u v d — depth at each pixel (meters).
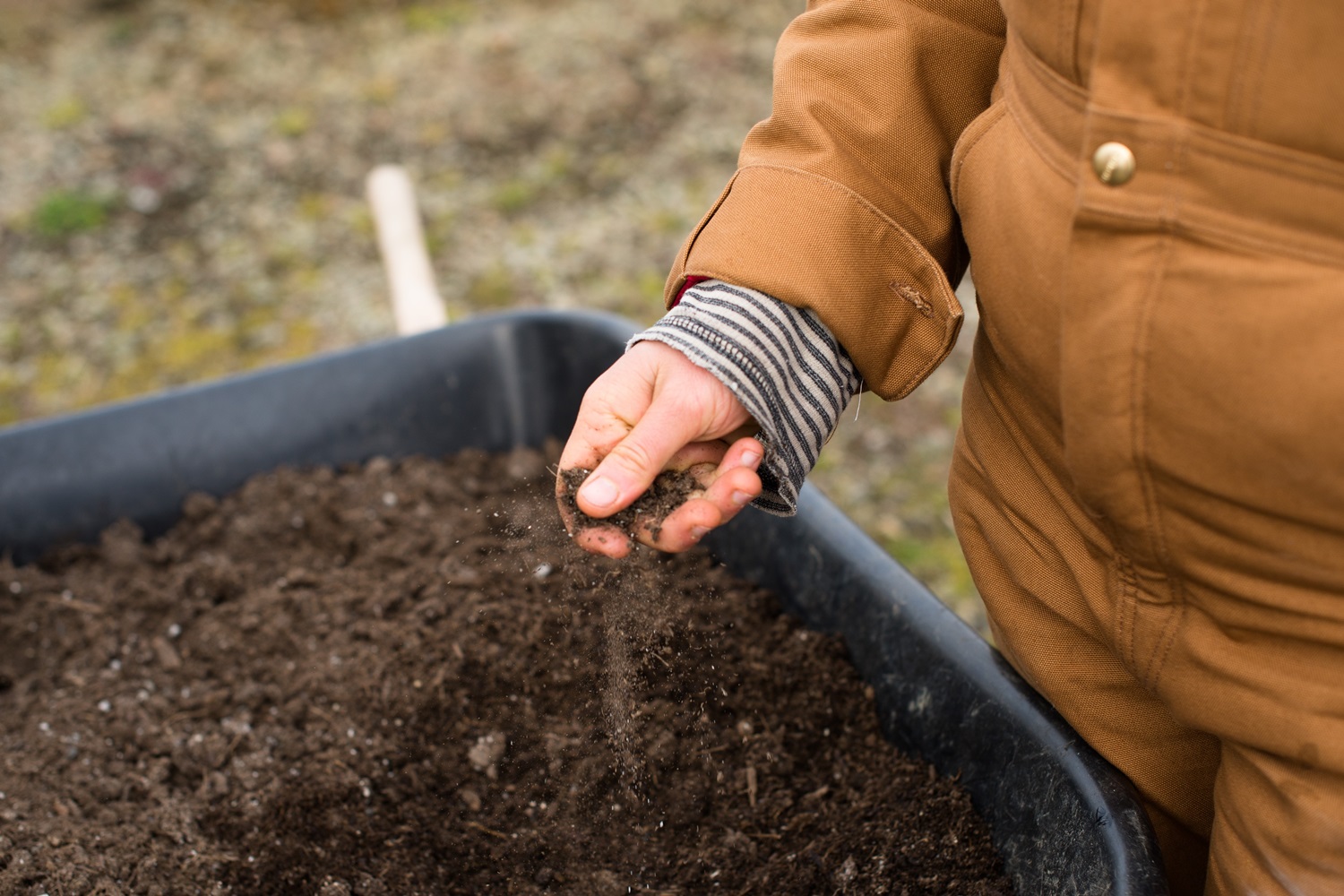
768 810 1.11
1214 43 0.59
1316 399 0.62
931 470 2.44
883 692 1.18
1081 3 0.65
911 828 1.05
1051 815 0.93
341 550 1.53
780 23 4.54
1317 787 0.71
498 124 3.87
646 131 3.83
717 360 0.81
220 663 1.37
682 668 1.21
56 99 4.00
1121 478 0.71
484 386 1.66
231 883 1.08
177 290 3.10
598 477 0.80
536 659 1.28
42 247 3.26
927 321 0.88
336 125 3.88
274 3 4.67
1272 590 0.70
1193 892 0.99
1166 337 0.65
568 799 1.14
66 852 1.09
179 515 1.55
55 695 1.33
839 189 0.86
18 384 2.77
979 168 0.78
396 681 1.29
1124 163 0.63
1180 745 0.90
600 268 3.15
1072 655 0.93
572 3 4.71
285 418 1.58
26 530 1.47
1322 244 0.60
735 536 1.41
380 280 3.13
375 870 1.08
